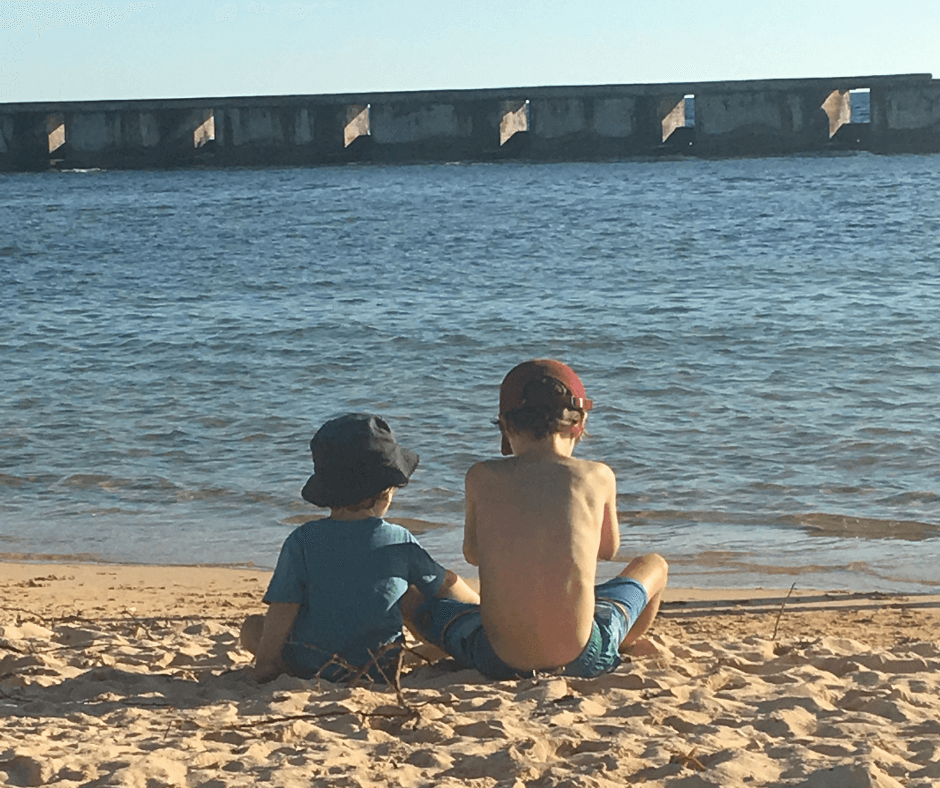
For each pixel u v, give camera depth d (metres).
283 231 39.53
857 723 3.71
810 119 77.56
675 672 4.37
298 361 16.16
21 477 10.61
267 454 11.28
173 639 5.59
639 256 29.92
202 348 17.30
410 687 4.21
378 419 4.27
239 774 3.17
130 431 12.27
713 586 7.34
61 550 8.54
